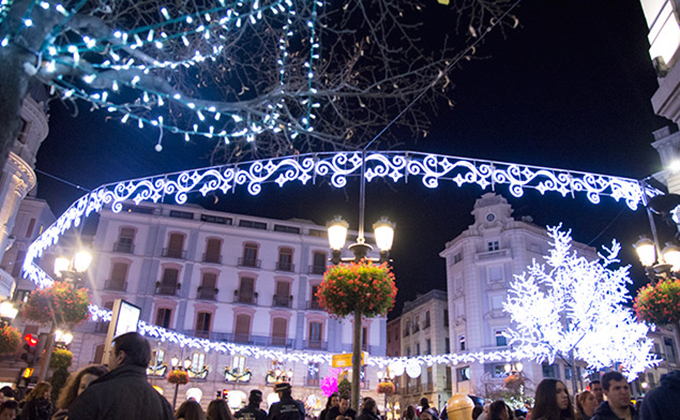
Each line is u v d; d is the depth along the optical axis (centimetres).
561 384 413
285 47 614
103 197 905
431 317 4491
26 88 377
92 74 425
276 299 3997
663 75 758
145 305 3738
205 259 3966
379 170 806
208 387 3647
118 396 281
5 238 2180
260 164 809
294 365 3822
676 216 748
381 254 881
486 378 3562
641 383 3388
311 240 4216
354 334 804
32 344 1432
